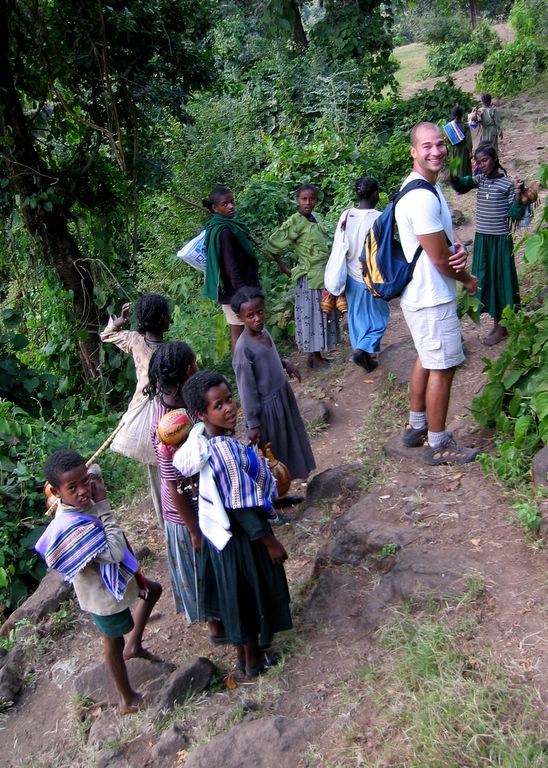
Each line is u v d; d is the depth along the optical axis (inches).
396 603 140.9
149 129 400.8
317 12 1204.5
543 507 148.6
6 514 230.7
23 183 340.8
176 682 141.8
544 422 166.1
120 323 185.5
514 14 1059.9
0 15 321.4
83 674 155.4
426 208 157.9
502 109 725.3
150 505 225.8
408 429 191.5
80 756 138.6
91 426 291.6
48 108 383.2
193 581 148.1
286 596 135.6
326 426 236.4
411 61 1558.8
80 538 130.6
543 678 112.4
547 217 183.3
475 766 101.9
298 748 117.3
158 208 442.3
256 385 179.6
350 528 163.2
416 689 118.9
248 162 502.9
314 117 656.4
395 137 557.3
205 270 248.5
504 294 239.5
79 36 330.3
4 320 329.7
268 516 131.3
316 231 266.7
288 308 321.1
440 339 168.9
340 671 133.4
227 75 728.3
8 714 158.1
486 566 139.1
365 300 247.6
